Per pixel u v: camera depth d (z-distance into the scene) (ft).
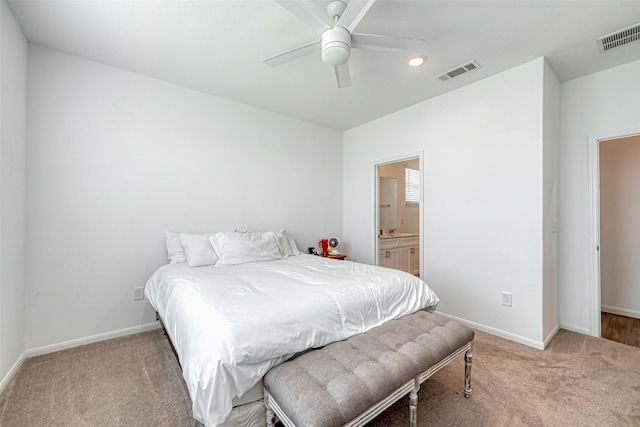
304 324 4.62
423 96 10.23
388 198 16.51
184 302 5.35
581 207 8.76
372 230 12.96
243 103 10.87
